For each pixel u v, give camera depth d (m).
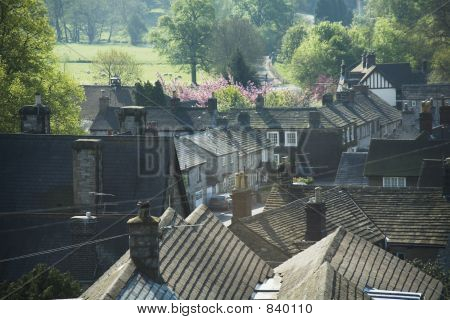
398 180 109.31
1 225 64.12
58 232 63.62
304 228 72.25
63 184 65.81
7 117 98.12
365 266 47.75
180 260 43.00
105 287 38.97
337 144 156.50
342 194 80.06
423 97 191.50
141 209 39.97
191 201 124.50
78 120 115.88
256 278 46.84
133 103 194.88
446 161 79.19
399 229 76.75
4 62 105.31
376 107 184.88
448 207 78.19
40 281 49.69
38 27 106.75
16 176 66.19
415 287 48.00
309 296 38.66
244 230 69.94
